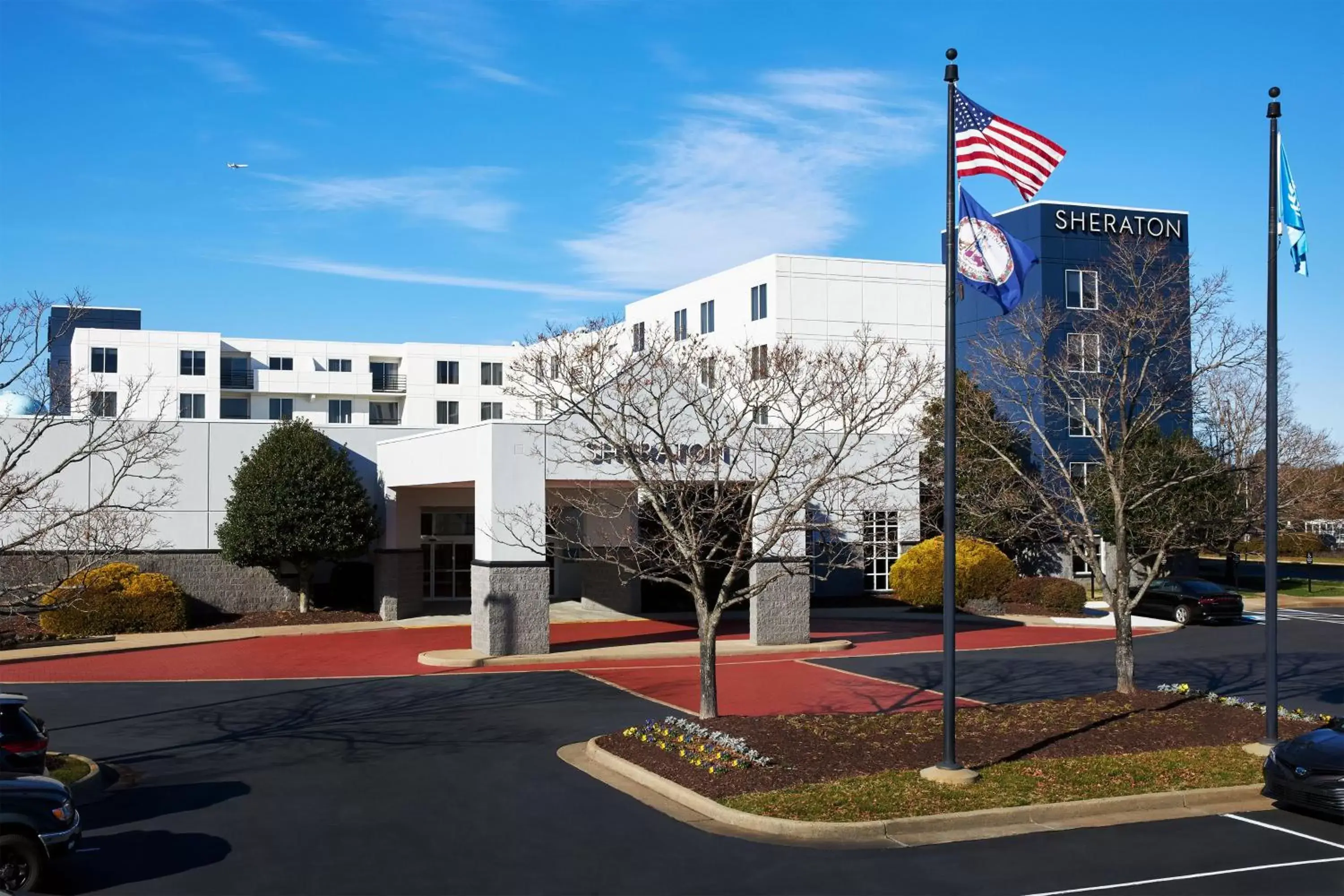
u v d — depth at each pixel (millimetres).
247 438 36500
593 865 11984
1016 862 12227
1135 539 25219
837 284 48812
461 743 18375
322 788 15305
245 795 14961
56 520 21781
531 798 14781
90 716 20953
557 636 33438
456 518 41562
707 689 18141
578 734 19156
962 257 15859
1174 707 19438
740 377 30797
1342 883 11555
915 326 49531
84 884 11258
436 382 81062
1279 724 18297
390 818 13766
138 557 35281
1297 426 34719
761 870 11875
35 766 13617
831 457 23281
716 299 52594
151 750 17922
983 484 25609
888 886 11391
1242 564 66688
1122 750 16781
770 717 18469
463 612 38656
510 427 28266
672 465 18688
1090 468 38969
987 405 26375
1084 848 12789
